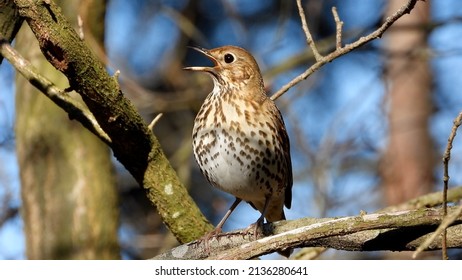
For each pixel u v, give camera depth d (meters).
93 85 8.04
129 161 9.16
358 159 17.09
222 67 10.63
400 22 18.06
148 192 9.36
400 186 17.89
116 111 8.34
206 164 10.38
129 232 16.86
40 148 11.84
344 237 8.02
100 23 11.61
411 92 18.67
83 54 7.83
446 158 7.28
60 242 11.64
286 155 10.80
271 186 10.46
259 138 10.12
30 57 11.60
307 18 17.73
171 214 9.42
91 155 11.90
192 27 15.02
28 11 7.55
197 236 9.48
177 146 17.67
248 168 10.18
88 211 11.73
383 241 7.97
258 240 8.04
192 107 14.88
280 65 14.23
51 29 7.62
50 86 9.14
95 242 11.69
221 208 16.66
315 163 14.23
